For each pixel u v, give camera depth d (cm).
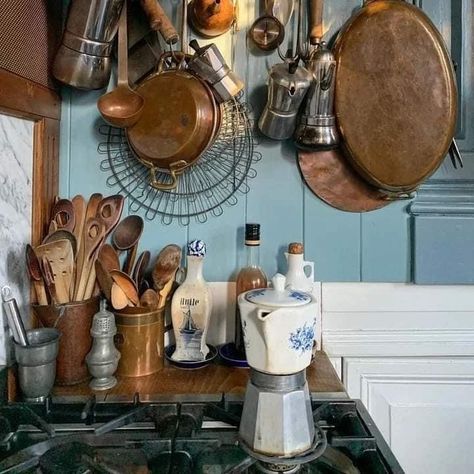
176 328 100
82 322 91
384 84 102
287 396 68
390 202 108
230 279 108
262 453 67
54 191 104
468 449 110
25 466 67
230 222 108
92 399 83
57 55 96
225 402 82
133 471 65
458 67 108
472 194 108
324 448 69
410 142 102
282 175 108
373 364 110
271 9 103
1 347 84
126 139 105
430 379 110
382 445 72
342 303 109
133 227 104
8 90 82
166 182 107
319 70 97
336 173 107
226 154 107
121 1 92
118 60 98
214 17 100
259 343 67
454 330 109
